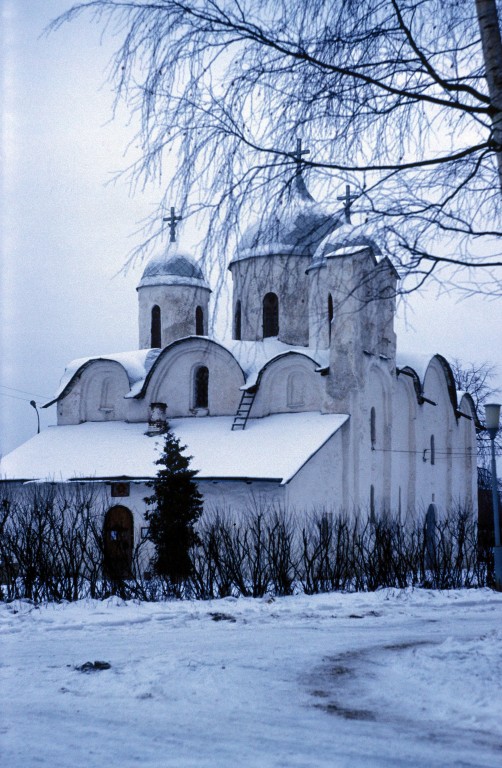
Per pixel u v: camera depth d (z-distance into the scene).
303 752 6.01
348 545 22.03
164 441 33.00
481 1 7.95
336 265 29.17
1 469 34.00
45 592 17.41
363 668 9.32
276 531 24.08
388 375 33.31
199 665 9.24
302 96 7.94
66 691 7.99
